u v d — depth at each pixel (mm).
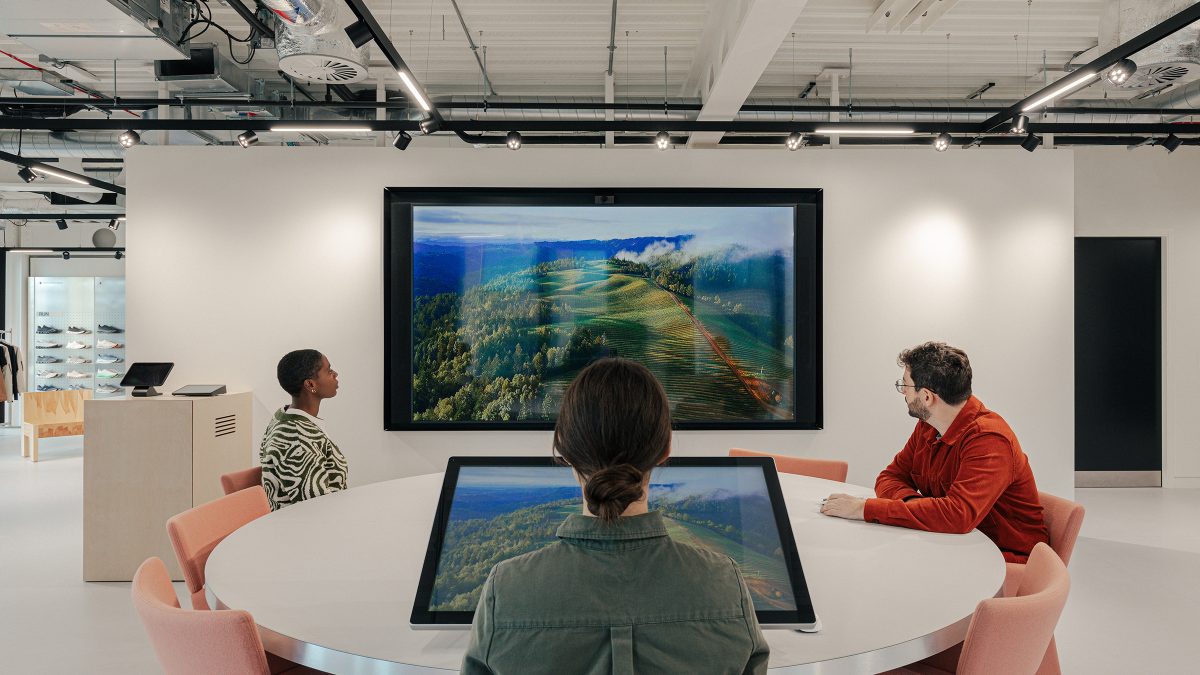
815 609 1433
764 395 4883
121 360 10523
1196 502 5824
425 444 4840
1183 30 2951
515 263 4844
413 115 5676
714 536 1530
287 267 4809
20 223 9992
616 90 5844
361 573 1629
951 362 2291
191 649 1337
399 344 4812
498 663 819
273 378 4793
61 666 2906
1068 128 4703
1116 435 6457
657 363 4871
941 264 4953
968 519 1982
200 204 4777
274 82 5551
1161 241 6434
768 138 6504
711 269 4883
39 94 5520
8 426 10484
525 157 4875
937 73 5484
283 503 2758
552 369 4855
